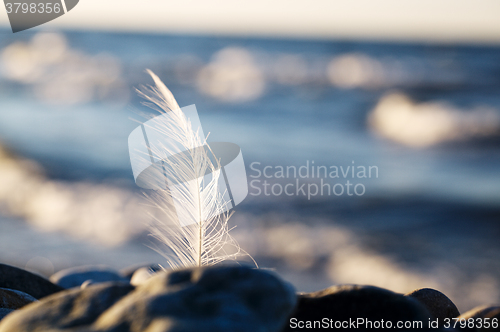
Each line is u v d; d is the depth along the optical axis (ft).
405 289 22.65
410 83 104.73
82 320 3.51
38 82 122.01
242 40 242.17
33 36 175.73
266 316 3.31
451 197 38.70
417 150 57.93
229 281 3.59
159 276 3.81
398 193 39.24
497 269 24.07
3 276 7.13
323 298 4.42
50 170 44.60
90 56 166.30
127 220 29.32
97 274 10.04
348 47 194.39
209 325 3.06
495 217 33.35
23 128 69.10
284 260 25.94
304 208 33.35
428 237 29.25
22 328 3.51
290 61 149.38
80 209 32.63
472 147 58.08
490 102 77.97
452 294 21.42
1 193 37.81
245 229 29.07
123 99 98.78
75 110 87.61
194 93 109.19
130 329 3.19
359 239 28.30
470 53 163.22
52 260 24.02
